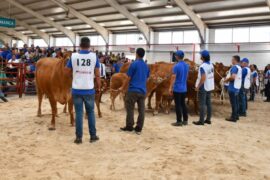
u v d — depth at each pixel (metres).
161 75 7.96
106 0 18.56
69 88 5.68
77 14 21.97
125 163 4.21
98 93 7.29
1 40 32.44
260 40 17.77
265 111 10.35
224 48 19.05
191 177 3.78
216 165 4.25
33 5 22.47
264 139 6.03
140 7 18.95
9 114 7.46
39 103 7.15
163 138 5.70
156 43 22.53
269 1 14.02
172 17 19.62
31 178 3.60
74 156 4.47
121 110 8.78
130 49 23.38
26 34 32.12
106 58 15.33
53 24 25.34
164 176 3.78
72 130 5.98
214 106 10.53
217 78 10.88
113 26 23.78
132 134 5.89
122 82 8.50
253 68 13.74
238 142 5.65
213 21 18.81
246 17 17.30
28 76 11.95
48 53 13.63
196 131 6.41
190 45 20.53
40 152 4.60
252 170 4.12
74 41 27.36
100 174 3.79
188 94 8.53
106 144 5.13
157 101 8.30
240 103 8.91
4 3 23.06
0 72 10.85
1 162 4.12
